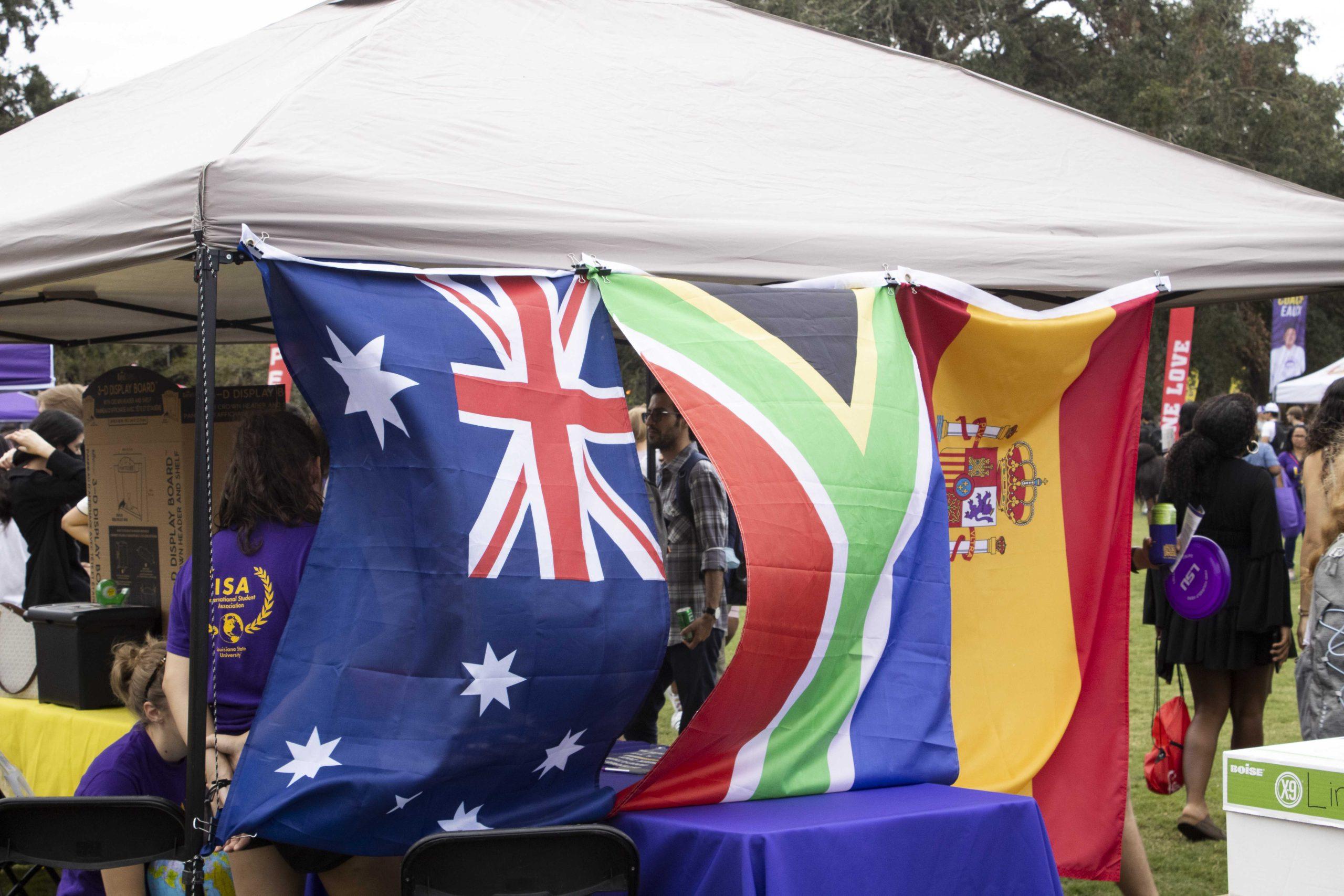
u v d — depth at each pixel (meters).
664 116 3.60
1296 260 3.77
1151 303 3.62
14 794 4.09
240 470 2.76
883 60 4.43
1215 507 4.52
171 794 3.08
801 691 2.79
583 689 2.53
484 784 2.46
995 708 3.38
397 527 2.45
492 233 2.74
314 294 2.46
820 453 2.85
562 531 2.56
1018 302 4.71
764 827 2.40
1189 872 4.40
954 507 3.38
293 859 2.58
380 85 3.13
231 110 3.10
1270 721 6.51
